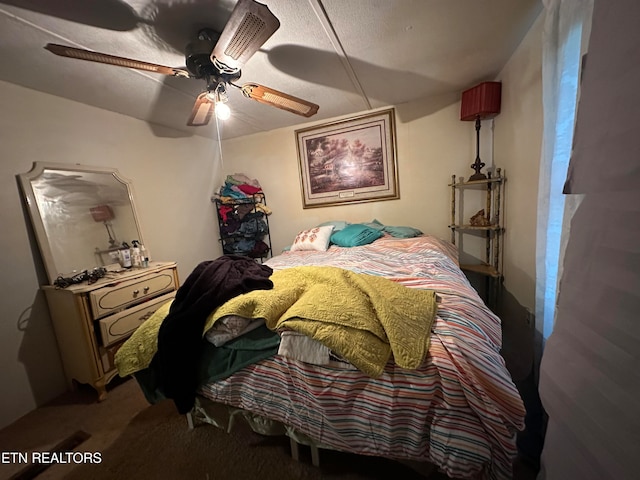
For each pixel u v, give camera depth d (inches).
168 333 39.9
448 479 37.4
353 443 33.3
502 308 81.7
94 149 76.6
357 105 94.3
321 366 33.9
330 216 114.5
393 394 30.3
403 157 99.0
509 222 73.3
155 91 71.3
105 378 63.4
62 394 66.4
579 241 15.7
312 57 60.7
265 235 126.6
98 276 66.4
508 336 74.8
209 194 119.3
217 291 44.9
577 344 15.2
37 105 64.5
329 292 39.9
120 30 47.2
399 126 97.6
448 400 28.0
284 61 61.9
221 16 45.2
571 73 34.2
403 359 29.1
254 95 60.3
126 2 40.8
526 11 49.5
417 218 100.6
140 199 89.5
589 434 13.8
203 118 71.3
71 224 69.3
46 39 47.9
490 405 26.4
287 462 42.6
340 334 32.4
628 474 11.5
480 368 28.2
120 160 83.6
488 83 72.9
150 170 93.1
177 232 103.4
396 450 31.4
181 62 57.9
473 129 88.1
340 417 32.9
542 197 41.4
